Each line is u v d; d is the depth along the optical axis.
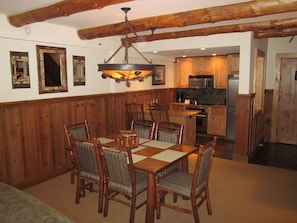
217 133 6.65
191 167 4.42
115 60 5.19
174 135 3.44
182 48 5.16
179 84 7.48
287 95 6.05
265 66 5.94
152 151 2.97
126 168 2.50
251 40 4.48
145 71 2.73
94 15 3.40
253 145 5.19
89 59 4.73
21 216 1.68
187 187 2.59
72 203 3.24
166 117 5.04
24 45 3.62
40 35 3.75
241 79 4.59
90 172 2.97
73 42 4.27
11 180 3.56
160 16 3.39
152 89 6.55
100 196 2.92
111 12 3.25
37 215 1.69
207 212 2.98
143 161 2.64
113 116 5.34
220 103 7.01
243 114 4.64
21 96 3.63
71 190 3.64
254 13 2.81
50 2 2.81
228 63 6.26
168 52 5.88
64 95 4.29
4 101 3.43
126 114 5.66
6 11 3.16
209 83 6.84
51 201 3.30
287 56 5.85
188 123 5.18
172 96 7.55
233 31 4.05
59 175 4.23
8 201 1.88
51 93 4.05
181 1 2.80
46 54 3.93
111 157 2.54
